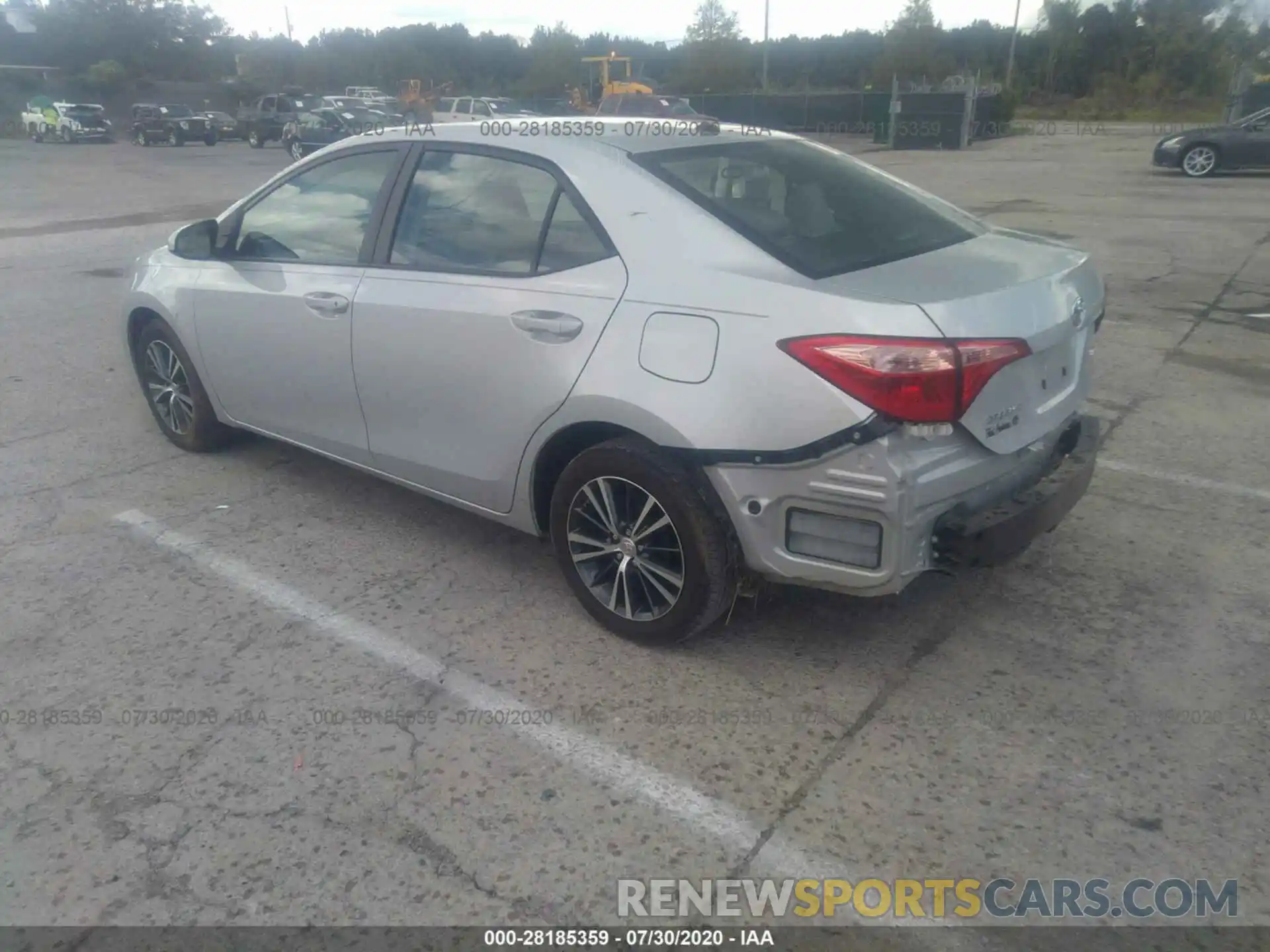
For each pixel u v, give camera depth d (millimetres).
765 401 3049
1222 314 8477
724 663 3598
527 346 3584
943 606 3936
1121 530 4543
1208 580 4098
